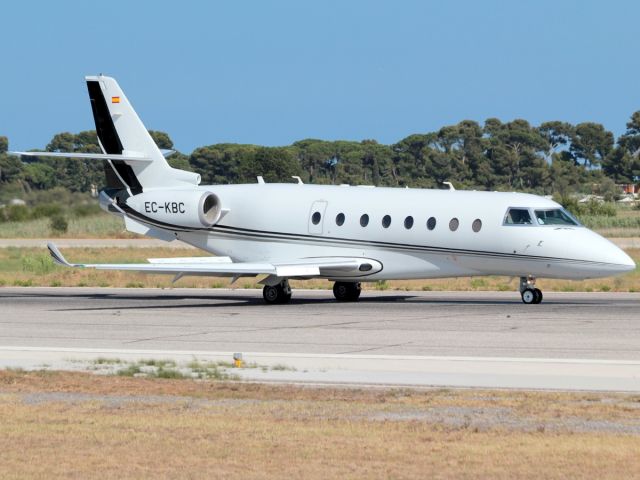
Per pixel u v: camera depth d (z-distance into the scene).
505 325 86.44
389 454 42.28
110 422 48.38
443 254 107.50
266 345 76.06
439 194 110.06
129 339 80.56
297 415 49.91
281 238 116.69
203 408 51.88
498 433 45.91
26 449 43.47
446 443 44.00
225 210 119.69
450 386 57.69
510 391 55.81
